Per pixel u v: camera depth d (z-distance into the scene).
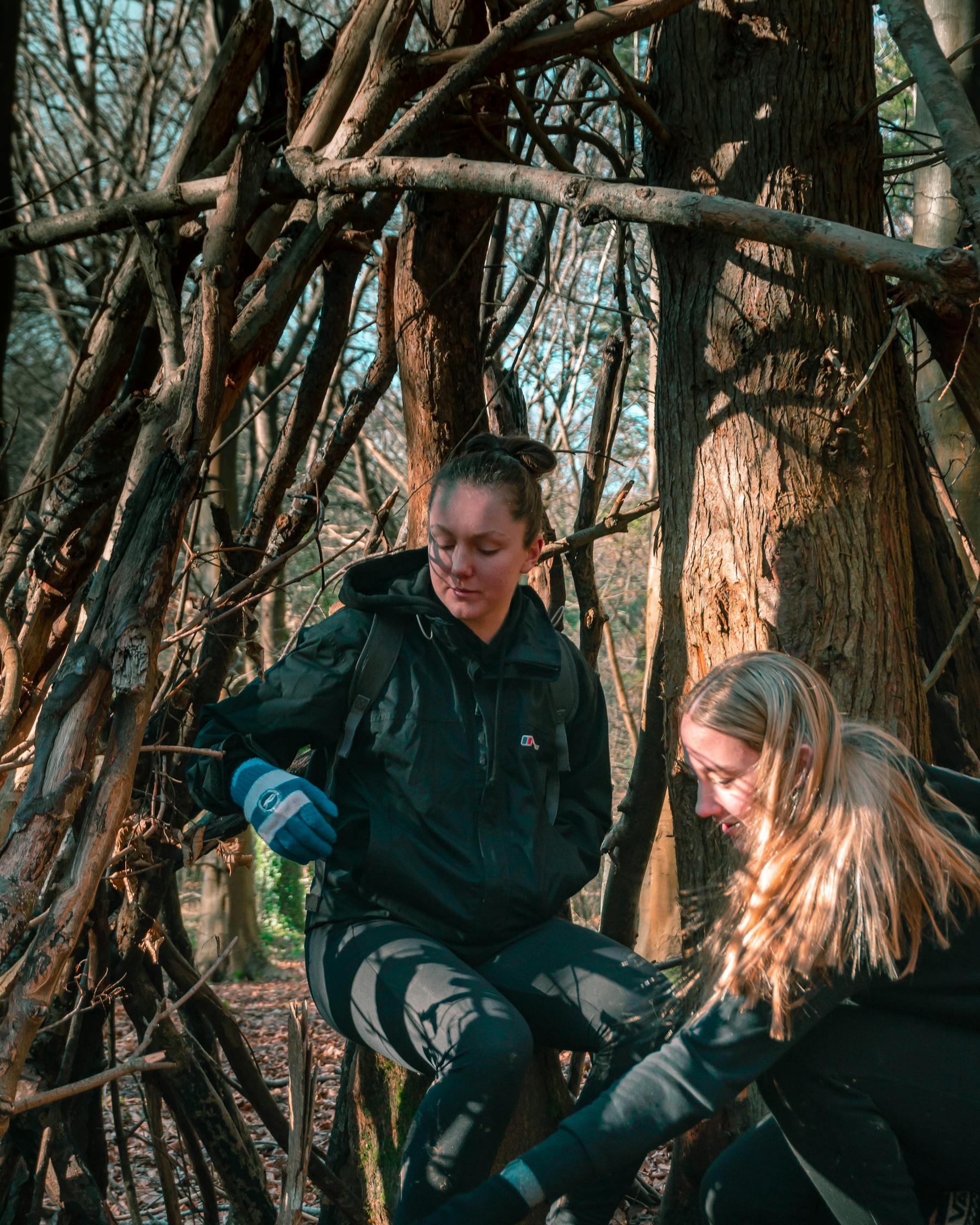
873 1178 1.48
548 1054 2.14
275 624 9.45
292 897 13.24
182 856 2.38
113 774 1.60
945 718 2.40
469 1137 1.55
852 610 1.99
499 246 3.49
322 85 2.45
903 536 2.13
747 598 2.03
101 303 2.78
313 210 2.35
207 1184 2.54
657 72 2.27
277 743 1.87
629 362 3.05
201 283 2.02
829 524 2.02
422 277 2.63
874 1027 1.51
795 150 2.12
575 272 7.98
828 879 1.41
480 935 1.81
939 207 3.99
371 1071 2.32
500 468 1.79
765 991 1.42
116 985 2.17
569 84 5.19
